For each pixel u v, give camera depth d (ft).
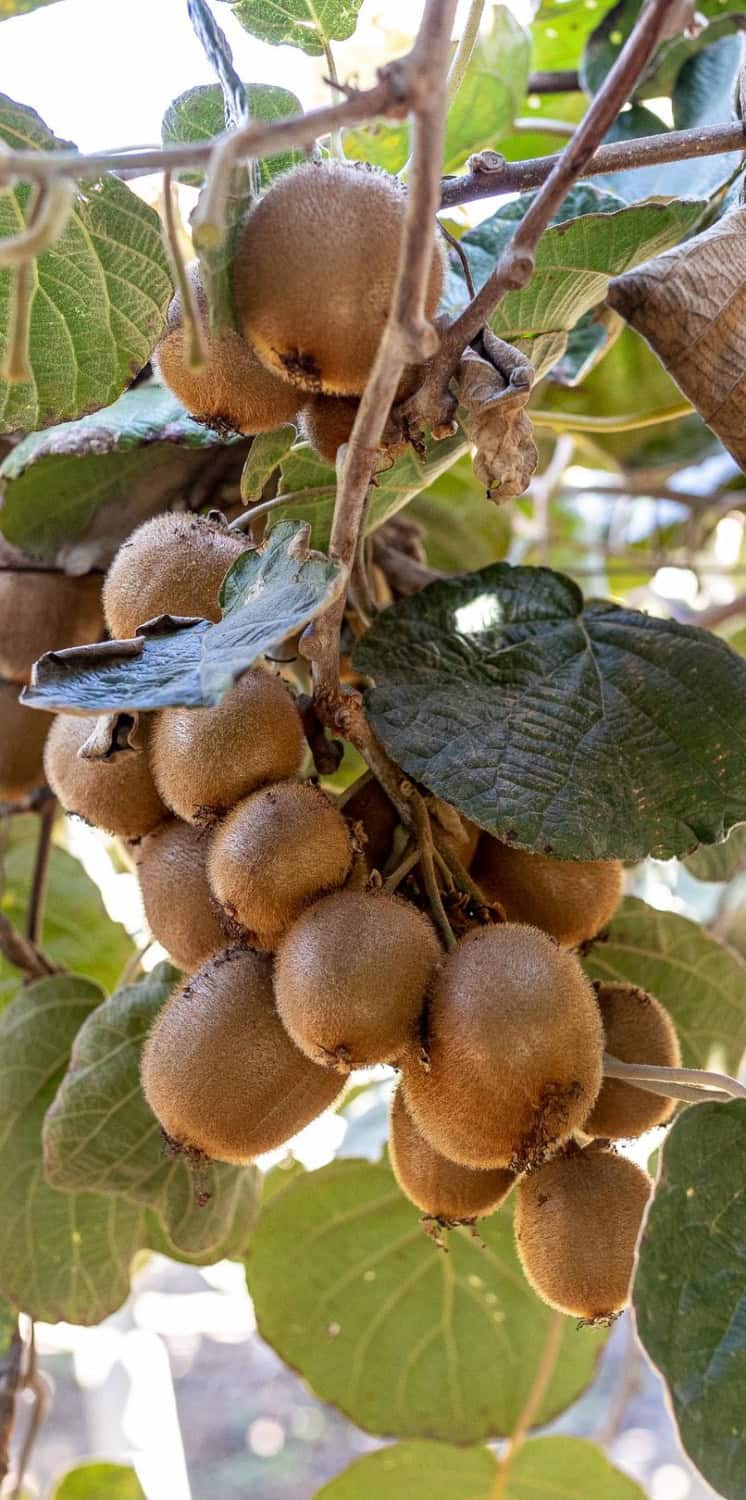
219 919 2.19
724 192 2.72
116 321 2.40
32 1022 2.91
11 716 2.83
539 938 2.08
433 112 1.77
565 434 3.92
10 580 2.81
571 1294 2.16
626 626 2.43
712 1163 2.14
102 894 3.68
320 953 2.04
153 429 2.65
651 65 3.06
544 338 2.60
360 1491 3.43
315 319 1.97
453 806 2.23
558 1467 3.40
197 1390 12.14
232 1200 2.77
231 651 1.94
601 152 2.29
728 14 3.02
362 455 1.94
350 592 2.48
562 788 2.27
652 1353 2.04
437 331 2.02
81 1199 2.90
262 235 1.98
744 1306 2.08
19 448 2.73
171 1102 2.12
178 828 2.26
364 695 2.34
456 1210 2.18
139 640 2.04
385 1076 3.42
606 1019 2.28
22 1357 3.04
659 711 2.36
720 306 2.15
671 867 4.36
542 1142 2.02
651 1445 10.09
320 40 2.33
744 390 2.15
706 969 2.75
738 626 4.62
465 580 2.46
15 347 1.76
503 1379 3.25
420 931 2.08
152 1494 7.63
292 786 2.12
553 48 3.66
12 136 2.31
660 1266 2.08
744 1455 2.03
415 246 1.81
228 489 2.81
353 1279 3.19
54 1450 9.77
